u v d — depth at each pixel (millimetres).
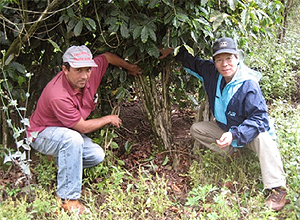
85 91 2875
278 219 2779
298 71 5113
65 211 2816
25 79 3141
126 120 4281
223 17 2766
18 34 2887
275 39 5305
